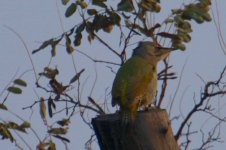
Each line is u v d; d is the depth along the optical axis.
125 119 11.42
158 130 11.32
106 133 11.51
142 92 13.55
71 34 14.00
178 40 14.02
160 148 11.28
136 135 11.32
